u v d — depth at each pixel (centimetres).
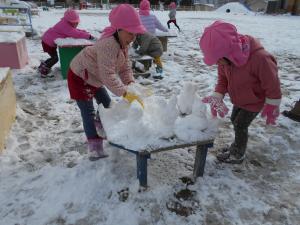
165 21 1628
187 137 229
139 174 238
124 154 289
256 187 255
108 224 213
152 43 545
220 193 245
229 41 217
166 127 229
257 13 3042
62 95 445
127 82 279
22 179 257
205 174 267
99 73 244
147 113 243
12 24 924
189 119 240
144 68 548
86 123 272
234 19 1931
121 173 262
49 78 521
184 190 246
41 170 270
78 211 224
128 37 238
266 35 1105
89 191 242
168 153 296
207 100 261
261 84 239
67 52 502
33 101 421
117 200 234
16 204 230
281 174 274
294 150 313
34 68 577
